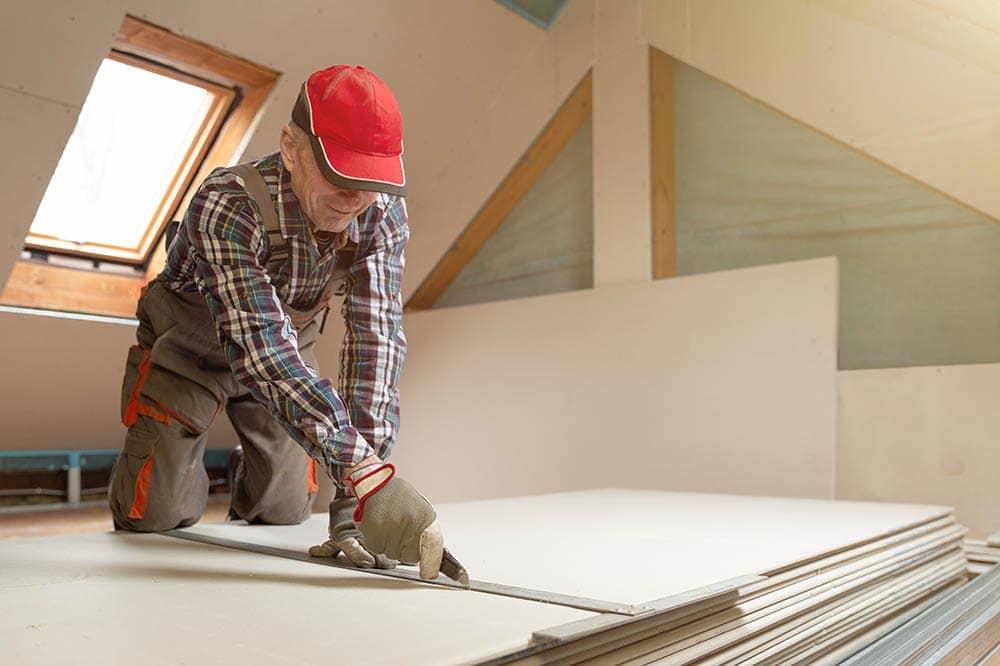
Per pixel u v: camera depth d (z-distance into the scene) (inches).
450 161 165.3
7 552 59.8
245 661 31.5
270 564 54.8
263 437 72.6
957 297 123.0
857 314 131.6
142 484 69.6
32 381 146.0
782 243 138.9
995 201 115.8
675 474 134.0
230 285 49.1
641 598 43.2
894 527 73.1
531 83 157.5
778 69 132.7
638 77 145.6
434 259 171.2
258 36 123.4
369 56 136.6
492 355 160.6
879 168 129.3
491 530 71.9
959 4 110.0
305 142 47.1
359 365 55.7
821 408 121.2
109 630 36.4
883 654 53.5
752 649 47.0
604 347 145.2
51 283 138.9
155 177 143.9
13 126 109.5
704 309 134.3
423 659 31.6
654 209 145.0
